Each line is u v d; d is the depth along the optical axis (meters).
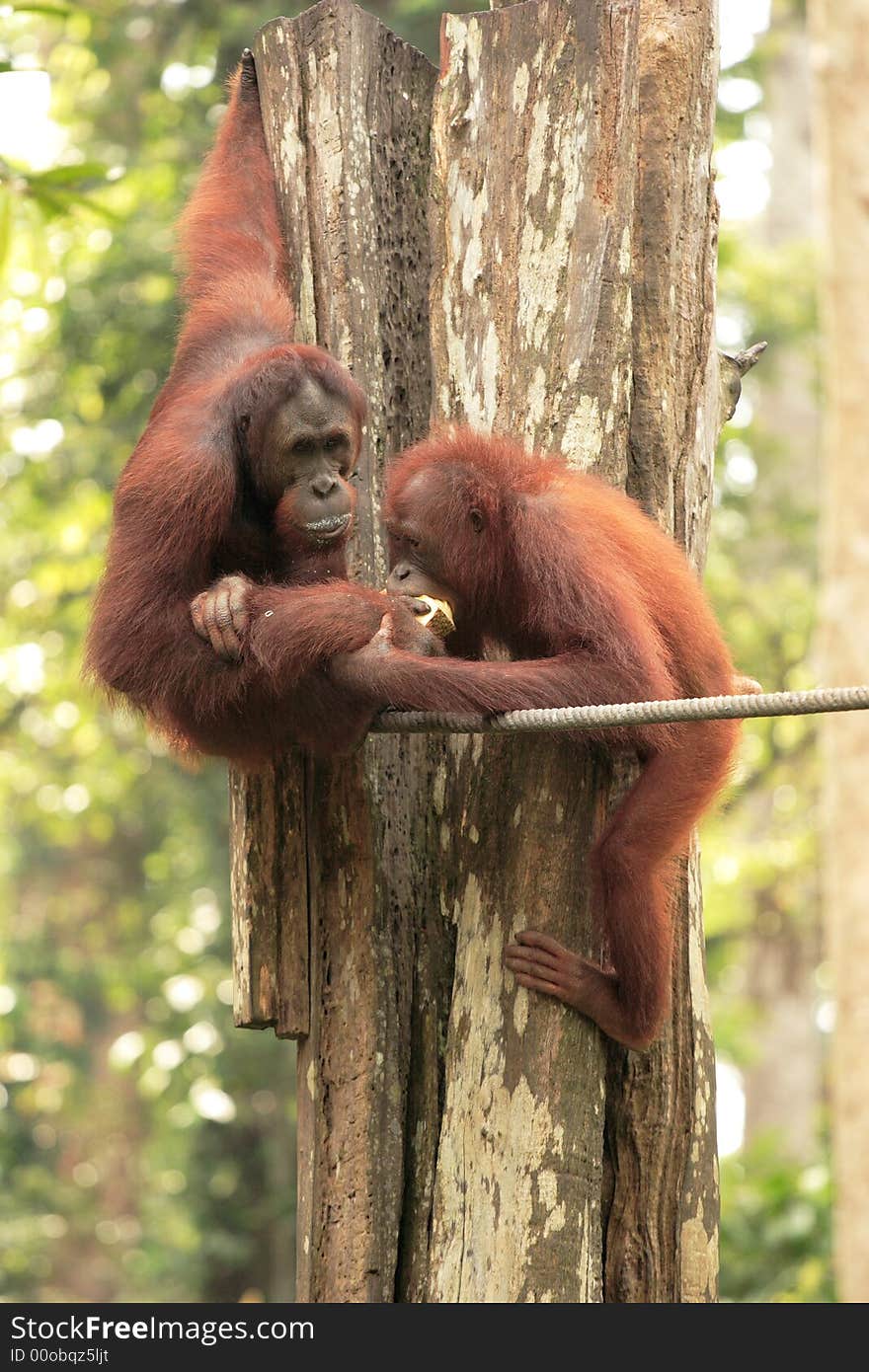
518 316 9.41
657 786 8.67
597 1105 8.77
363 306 9.98
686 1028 9.45
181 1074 29.86
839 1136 19.38
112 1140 39.31
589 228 9.30
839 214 20.95
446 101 9.71
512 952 8.73
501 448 8.84
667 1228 9.23
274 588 8.21
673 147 9.99
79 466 28.89
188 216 10.51
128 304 26.50
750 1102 37.06
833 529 20.62
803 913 34.28
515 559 8.56
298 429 8.45
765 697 7.00
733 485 33.44
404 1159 9.21
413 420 10.18
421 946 9.41
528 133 9.48
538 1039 8.66
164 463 8.51
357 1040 9.22
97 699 8.91
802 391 39.84
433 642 8.23
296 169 10.21
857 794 19.89
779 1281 20.47
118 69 30.08
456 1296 8.55
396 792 9.51
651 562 8.66
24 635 32.12
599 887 8.69
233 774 9.44
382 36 10.38
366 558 9.70
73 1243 37.69
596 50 9.34
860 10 20.98
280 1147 29.03
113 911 38.31
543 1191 8.52
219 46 27.75
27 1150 38.06
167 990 31.86
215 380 9.23
